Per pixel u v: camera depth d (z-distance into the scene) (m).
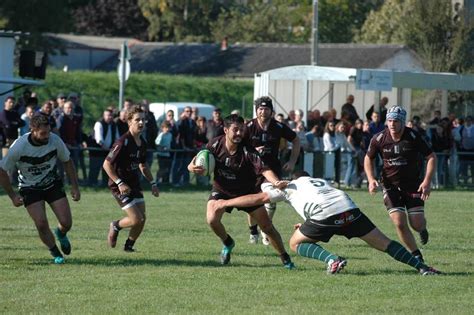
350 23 196.12
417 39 115.81
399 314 22.34
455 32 113.31
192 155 64.94
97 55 170.50
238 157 29.05
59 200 29.67
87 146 61.38
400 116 29.67
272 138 34.50
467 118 72.00
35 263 29.80
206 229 41.06
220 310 22.53
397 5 168.12
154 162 67.62
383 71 71.19
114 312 22.19
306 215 27.94
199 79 133.38
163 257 31.59
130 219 32.19
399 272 28.92
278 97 85.31
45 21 140.12
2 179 28.75
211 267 29.44
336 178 67.19
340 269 27.91
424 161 68.12
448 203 57.28
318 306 23.19
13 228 39.94
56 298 23.83
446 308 23.12
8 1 136.00
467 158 71.12
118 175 32.09
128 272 28.20
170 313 22.12
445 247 36.25
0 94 55.94
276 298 24.20
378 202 57.50
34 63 52.84
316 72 74.44
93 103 117.00
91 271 28.27
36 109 57.19
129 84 126.12
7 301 23.38
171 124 64.94
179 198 57.12
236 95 131.88
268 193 28.05
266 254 32.88
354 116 68.81
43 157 29.00
